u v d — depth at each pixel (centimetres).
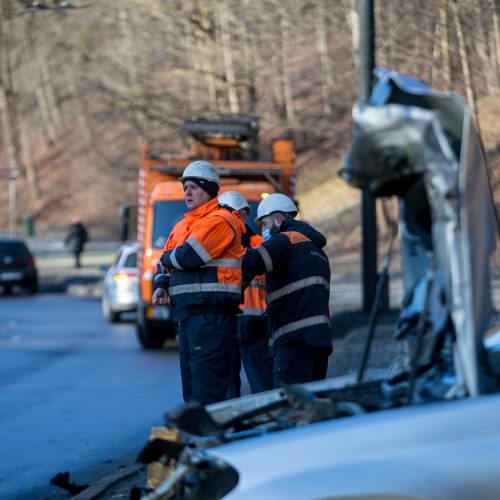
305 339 1512
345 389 888
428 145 783
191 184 1556
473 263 789
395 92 831
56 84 16050
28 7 3966
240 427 887
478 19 3828
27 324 4838
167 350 3759
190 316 1548
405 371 876
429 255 858
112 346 3897
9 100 16138
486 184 832
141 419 2281
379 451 723
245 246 1881
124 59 6688
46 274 8262
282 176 3859
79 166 15238
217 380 1545
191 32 6431
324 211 7981
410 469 705
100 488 1512
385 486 697
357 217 7306
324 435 740
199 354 1540
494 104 5697
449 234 783
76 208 14688
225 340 1548
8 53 16038
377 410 827
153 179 3862
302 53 6544
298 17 5788
